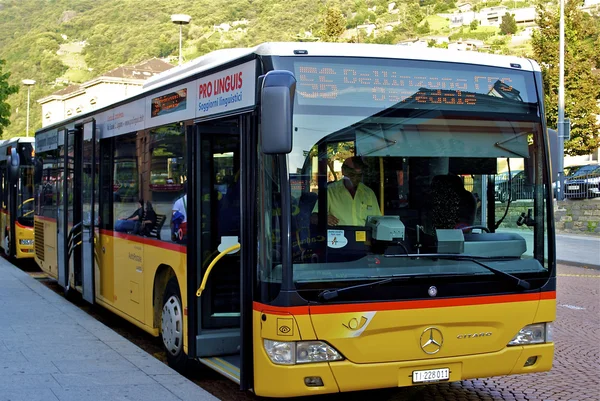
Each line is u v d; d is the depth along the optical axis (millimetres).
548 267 6234
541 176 6320
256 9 127250
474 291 5910
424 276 5766
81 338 8719
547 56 38250
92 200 10344
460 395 7207
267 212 5648
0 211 20922
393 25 139625
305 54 5785
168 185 7656
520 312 6078
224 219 7195
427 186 5945
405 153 5918
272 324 5520
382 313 5613
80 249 11320
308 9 116625
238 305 7250
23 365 7336
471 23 140750
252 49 6012
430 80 6066
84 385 6621
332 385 5523
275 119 5191
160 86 7973
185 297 7137
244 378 5883
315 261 5566
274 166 5625
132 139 8828
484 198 6125
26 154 17828
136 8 149500
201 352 7035
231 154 7242
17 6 187750
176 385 6672
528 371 6172
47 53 144875
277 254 5551
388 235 5766
